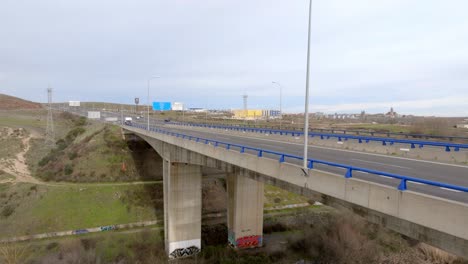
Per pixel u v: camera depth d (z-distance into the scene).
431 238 10.27
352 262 35.81
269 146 32.56
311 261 36.34
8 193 50.28
